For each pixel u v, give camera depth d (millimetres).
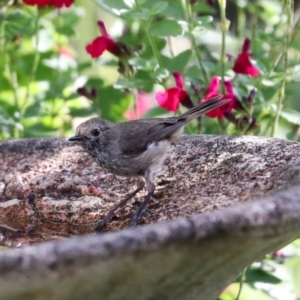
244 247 3410
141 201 5359
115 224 5094
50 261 2887
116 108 7945
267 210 3271
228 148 5281
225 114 6059
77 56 10320
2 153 5930
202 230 3146
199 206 4719
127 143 5363
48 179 5570
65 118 8164
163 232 3084
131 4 6246
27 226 5344
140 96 8141
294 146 4965
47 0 6840
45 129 7922
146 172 5363
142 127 5434
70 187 5488
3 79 8586
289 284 6867
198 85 6273
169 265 3287
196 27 6492
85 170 5711
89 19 10523
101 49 6664
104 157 5469
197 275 3600
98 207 5270
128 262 3066
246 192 4605
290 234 3568
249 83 6898
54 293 3061
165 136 5410
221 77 6430
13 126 7594
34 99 8320
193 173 5223
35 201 5402
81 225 5199
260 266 6426
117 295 3365
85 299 3270
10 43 7641
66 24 8109
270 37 7289
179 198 5020
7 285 2889
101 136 5484
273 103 6918
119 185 5566
